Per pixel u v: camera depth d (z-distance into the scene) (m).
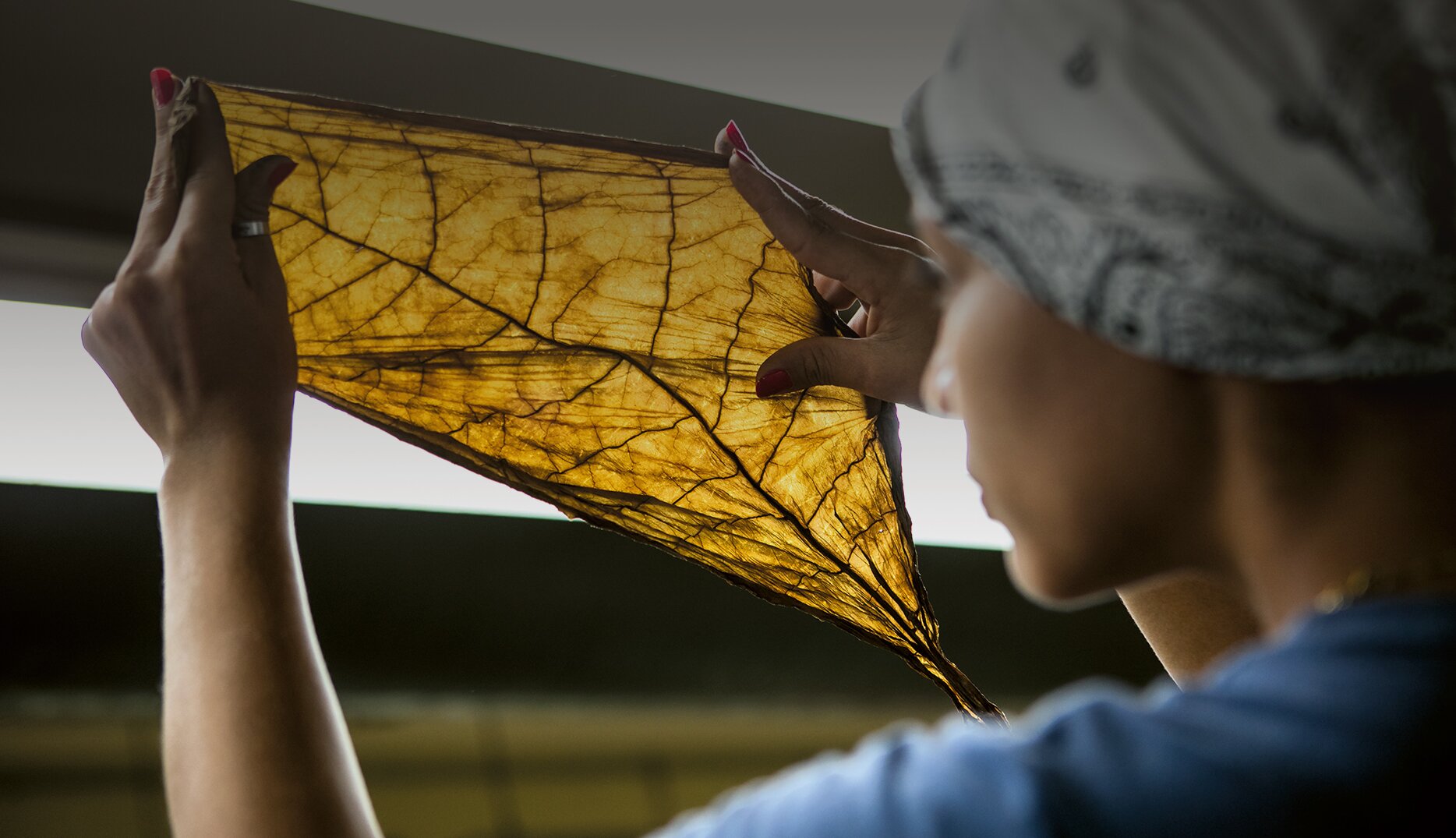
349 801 0.77
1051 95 0.69
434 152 0.89
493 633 1.45
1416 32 0.66
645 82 1.19
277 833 0.75
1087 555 0.71
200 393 0.83
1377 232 0.65
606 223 0.93
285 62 1.06
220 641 0.78
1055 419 0.70
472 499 1.43
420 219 0.90
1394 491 0.67
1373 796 0.64
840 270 0.98
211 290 0.84
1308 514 0.68
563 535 1.53
